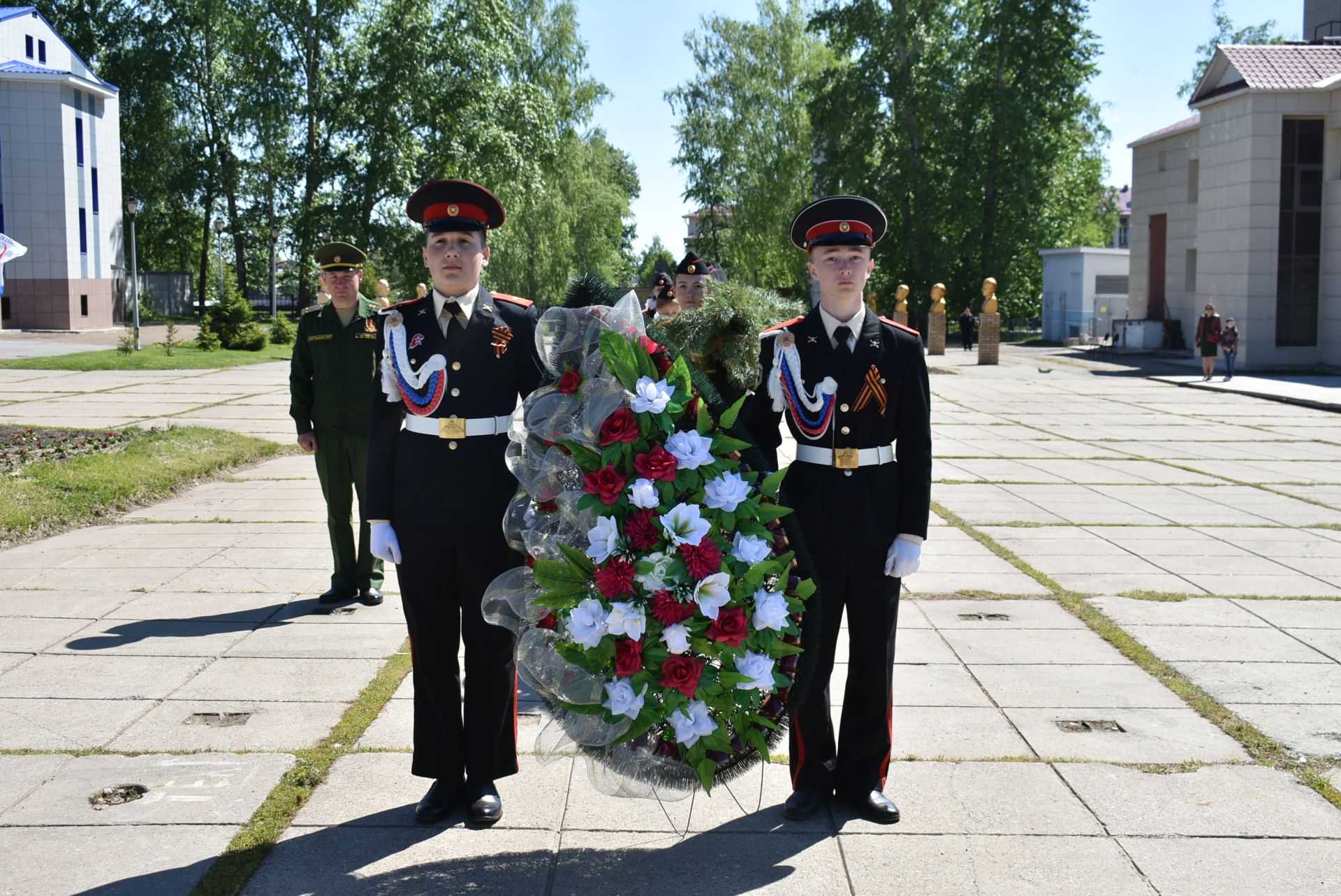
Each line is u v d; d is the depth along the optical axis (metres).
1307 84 26.94
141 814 3.68
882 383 3.66
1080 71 40.31
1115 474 11.70
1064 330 41.69
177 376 21.66
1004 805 3.81
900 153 41.94
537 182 38.69
